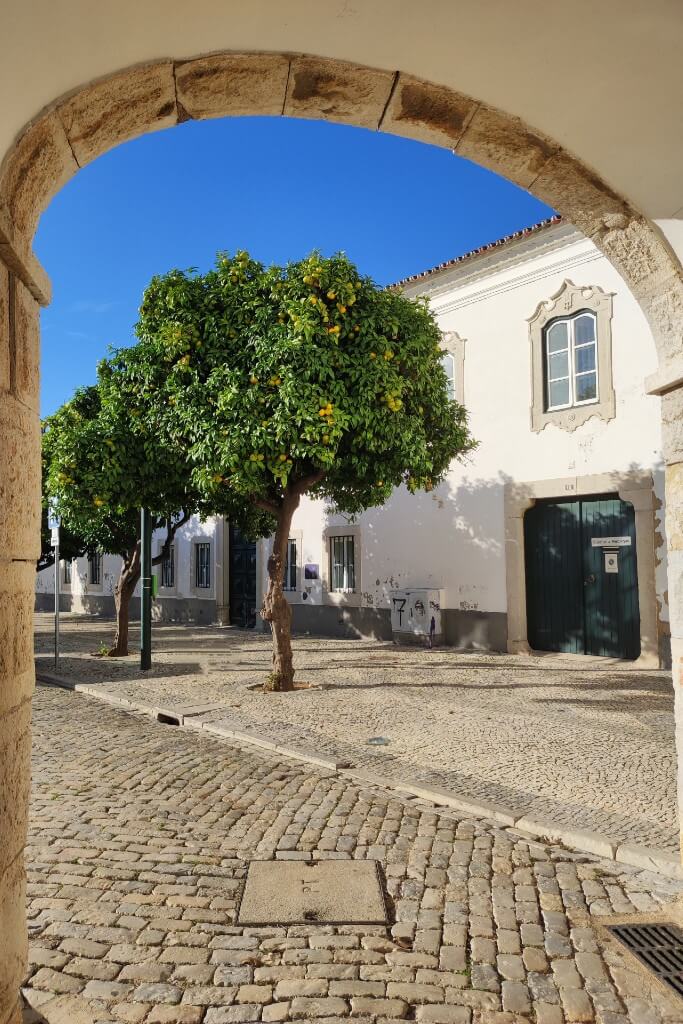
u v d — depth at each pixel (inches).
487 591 517.0
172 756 242.4
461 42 104.1
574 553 482.3
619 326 444.8
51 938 123.0
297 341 307.6
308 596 669.9
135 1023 101.0
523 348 495.5
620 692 356.2
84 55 91.6
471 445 438.9
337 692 362.9
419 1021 101.2
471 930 126.1
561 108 113.5
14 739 94.2
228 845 164.6
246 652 538.6
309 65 108.5
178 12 92.4
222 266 336.5
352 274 331.6
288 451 324.5
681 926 126.6
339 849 162.2
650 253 130.3
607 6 93.5
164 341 331.3
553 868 152.6
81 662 481.7
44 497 465.4
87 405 494.0
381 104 118.3
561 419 472.7
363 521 613.6
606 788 205.2
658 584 425.1
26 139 93.9
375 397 327.0
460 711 314.7
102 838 167.9
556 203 133.6
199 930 126.3
